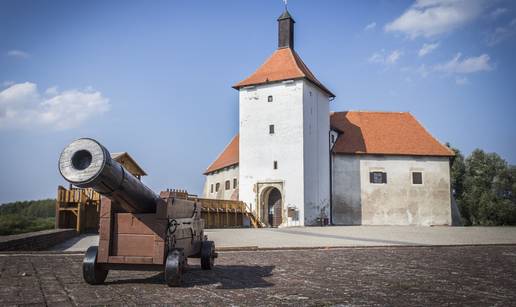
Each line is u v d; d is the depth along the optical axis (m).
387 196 34.28
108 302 5.57
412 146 35.56
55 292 6.20
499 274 8.43
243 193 32.53
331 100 36.53
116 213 6.89
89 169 5.62
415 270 8.98
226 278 7.74
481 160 54.78
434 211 34.53
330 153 34.62
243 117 33.31
